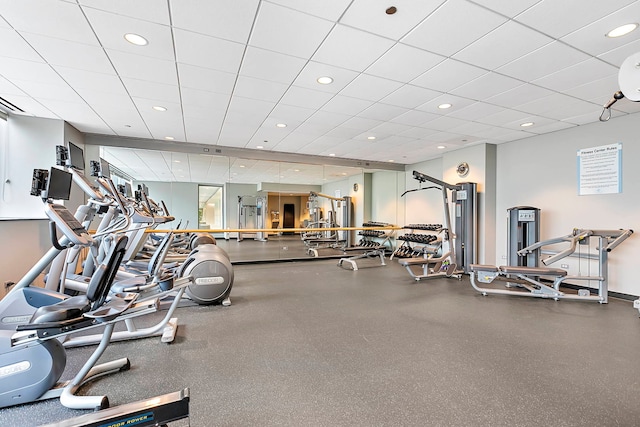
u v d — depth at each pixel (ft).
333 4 6.80
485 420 5.49
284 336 9.30
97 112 14.20
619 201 14.30
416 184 27.63
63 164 8.42
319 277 18.43
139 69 9.94
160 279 8.42
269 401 6.04
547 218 17.26
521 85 11.18
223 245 24.36
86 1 6.63
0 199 14.20
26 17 7.17
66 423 3.84
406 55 9.09
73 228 6.00
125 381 6.73
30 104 13.07
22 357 5.73
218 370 7.23
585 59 9.26
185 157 22.12
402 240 26.81
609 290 14.65
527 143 18.34
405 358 7.90
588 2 6.69
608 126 14.75
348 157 25.98
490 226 19.88
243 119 15.46
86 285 10.16
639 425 5.39
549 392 6.40
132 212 12.17
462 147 21.39
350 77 10.59
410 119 15.28
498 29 7.75
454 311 11.89
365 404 5.96
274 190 25.81
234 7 6.89
